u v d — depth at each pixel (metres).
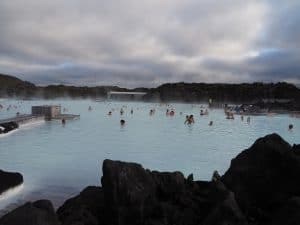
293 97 134.12
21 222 6.88
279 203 9.92
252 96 154.25
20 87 184.62
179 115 67.62
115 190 9.61
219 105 112.19
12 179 14.94
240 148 28.61
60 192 14.97
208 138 34.62
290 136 37.50
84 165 20.83
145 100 165.38
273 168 10.49
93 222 9.48
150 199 9.86
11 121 41.06
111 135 35.84
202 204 10.19
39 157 23.28
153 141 31.95
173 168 20.88
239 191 10.29
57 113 55.19
